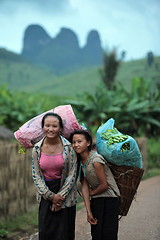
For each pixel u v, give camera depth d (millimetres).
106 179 3281
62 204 3174
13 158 5871
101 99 15305
